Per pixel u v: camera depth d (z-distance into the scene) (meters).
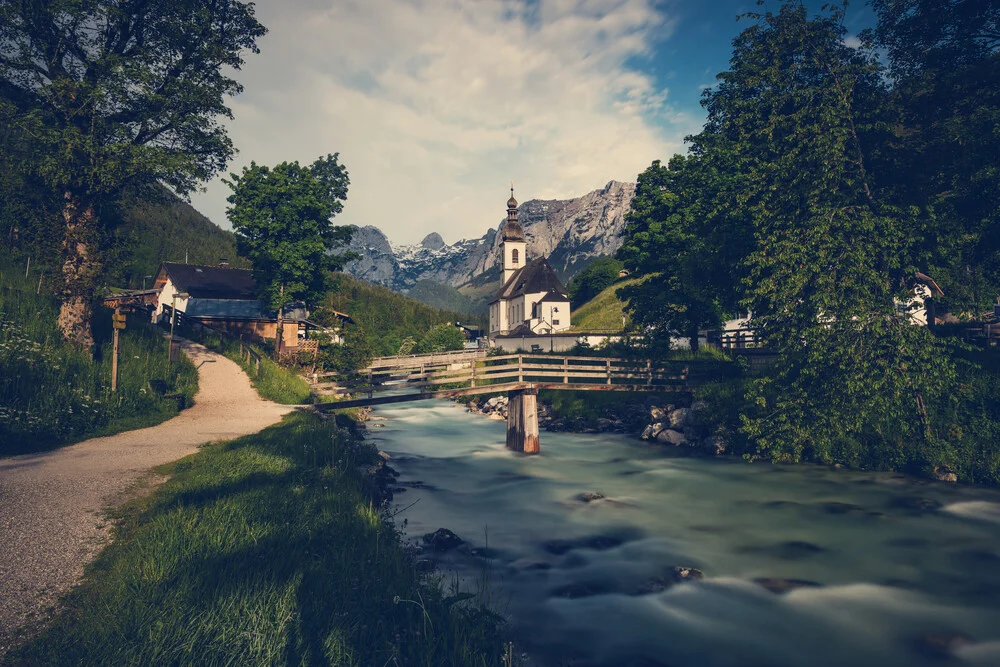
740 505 14.21
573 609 8.02
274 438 14.03
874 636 7.44
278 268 38.47
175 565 5.71
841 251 16.50
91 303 21.23
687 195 27.62
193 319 48.09
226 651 4.20
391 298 163.75
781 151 18.39
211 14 22.41
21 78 20.03
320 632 4.68
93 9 19.14
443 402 45.47
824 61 18.36
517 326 110.88
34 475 9.67
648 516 13.28
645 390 25.53
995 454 15.77
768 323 18.03
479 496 15.18
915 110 18.42
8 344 16.66
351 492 9.83
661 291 28.19
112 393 17.30
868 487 15.59
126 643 4.16
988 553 10.68
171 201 24.12
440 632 5.13
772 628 7.61
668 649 6.94
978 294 16.77
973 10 17.52
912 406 17.06
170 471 10.34
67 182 20.02
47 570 5.63
